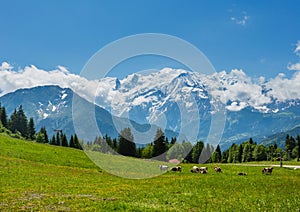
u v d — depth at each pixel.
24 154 45.25
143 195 20.86
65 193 22.16
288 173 41.62
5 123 127.31
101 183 28.33
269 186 26.41
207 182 28.88
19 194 21.39
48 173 33.69
